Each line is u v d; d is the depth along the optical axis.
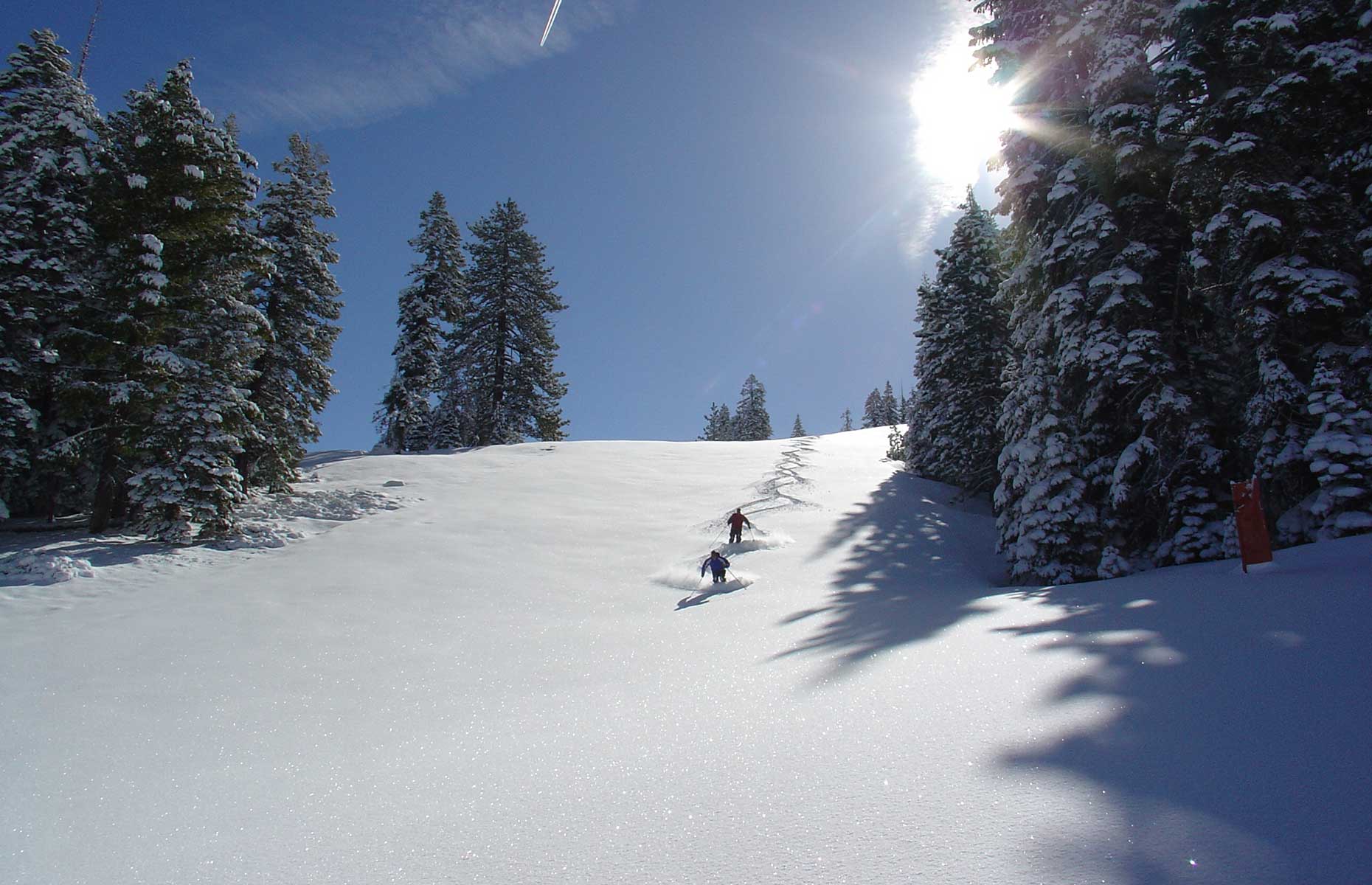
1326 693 3.76
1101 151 15.14
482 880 3.18
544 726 6.38
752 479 28.08
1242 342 13.52
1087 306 15.10
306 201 28.94
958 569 16.17
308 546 17.97
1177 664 4.73
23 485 22.48
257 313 21.28
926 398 29.64
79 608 12.79
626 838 3.40
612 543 19.53
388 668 9.75
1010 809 2.97
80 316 20.89
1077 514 14.29
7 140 21.98
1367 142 12.40
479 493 25.19
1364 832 2.35
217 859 4.07
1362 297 12.14
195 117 20.84
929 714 4.51
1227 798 2.76
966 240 28.98
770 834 3.15
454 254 41.91
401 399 40.94
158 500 17.16
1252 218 12.27
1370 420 11.05
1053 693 4.53
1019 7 18.02
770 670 7.12
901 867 2.63
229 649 10.67
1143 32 15.01
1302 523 11.36
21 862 4.31
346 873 3.55
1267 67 13.29
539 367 45.19
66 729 7.38
